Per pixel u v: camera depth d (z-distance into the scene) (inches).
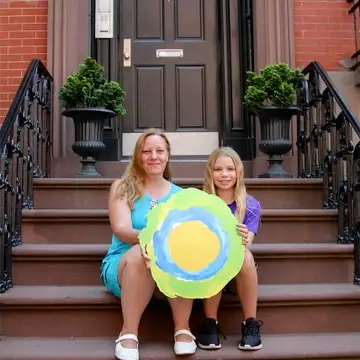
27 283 97.1
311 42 158.9
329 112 120.5
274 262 99.7
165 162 88.3
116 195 85.2
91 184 121.7
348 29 160.1
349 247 100.3
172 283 74.7
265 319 88.3
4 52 156.2
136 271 75.0
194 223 77.3
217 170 86.9
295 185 123.3
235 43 165.2
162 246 75.7
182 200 79.0
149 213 78.2
